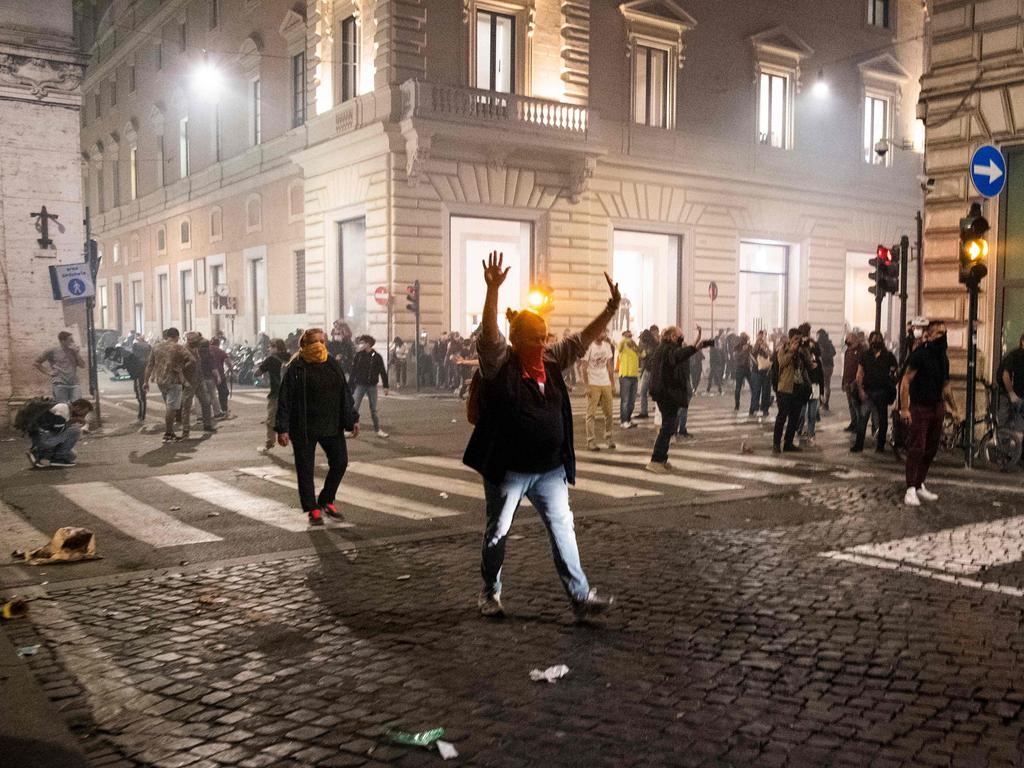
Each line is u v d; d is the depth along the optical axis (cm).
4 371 1555
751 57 3206
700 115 3098
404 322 2595
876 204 3594
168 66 4178
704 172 3084
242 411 2016
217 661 492
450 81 2622
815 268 3434
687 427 1719
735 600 598
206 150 3838
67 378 1555
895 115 3628
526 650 504
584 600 544
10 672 469
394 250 2564
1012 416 1201
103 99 5103
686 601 596
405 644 516
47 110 1573
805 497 994
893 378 1345
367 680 462
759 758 373
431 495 1009
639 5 2930
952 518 877
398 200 2556
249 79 3412
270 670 478
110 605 597
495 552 552
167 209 4256
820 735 395
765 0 3231
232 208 3625
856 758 373
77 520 879
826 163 3428
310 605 593
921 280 1448
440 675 468
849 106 3494
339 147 2762
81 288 1605
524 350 527
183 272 4194
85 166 5384
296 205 3145
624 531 817
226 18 3594
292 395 840
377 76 2594
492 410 530
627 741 390
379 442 1493
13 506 950
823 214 3447
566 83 2809
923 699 434
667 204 3045
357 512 913
